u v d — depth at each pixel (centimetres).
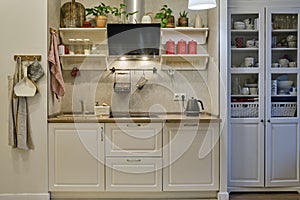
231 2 378
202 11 419
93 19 413
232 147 380
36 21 347
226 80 359
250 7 379
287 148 382
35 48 347
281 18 388
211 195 362
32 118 348
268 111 380
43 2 347
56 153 350
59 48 382
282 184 382
